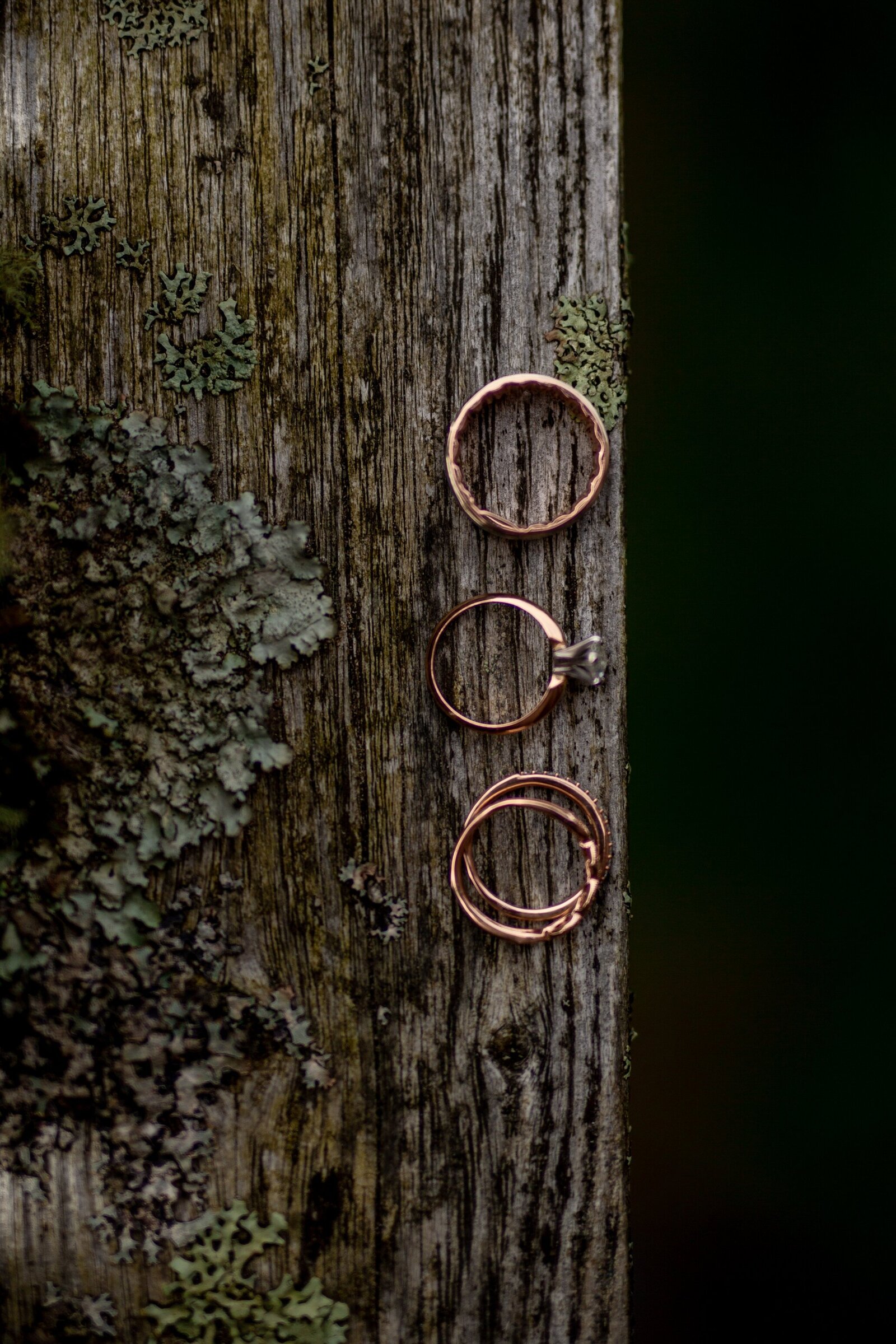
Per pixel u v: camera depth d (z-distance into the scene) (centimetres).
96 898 59
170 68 59
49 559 59
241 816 59
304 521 59
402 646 59
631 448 78
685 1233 76
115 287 59
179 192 59
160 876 59
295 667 59
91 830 59
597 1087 60
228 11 59
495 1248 60
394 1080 60
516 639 59
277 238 59
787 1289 74
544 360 59
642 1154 78
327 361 59
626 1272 60
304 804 59
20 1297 59
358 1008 60
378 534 59
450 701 59
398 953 60
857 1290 74
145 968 59
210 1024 59
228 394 59
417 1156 60
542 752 59
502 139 59
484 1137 60
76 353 59
